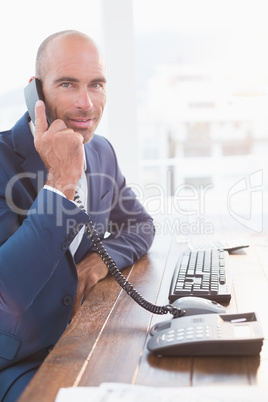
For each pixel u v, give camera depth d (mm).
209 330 1043
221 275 1452
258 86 2209
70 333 1168
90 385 933
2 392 1363
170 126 5676
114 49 2980
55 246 1282
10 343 1410
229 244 1836
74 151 1364
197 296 1313
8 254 1273
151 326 1201
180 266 1545
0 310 1421
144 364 1006
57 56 1441
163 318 1251
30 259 1266
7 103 3223
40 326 1444
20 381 1353
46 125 1434
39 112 1437
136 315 1273
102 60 1495
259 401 827
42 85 1489
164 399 838
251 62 2195
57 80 1446
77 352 1068
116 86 3014
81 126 1486
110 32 2967
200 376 946
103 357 1044
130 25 2963
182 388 880
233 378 931
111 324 1218
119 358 1037
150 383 930
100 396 857
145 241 1838
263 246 1854
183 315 1198
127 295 1428
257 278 1497
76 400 850
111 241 1764
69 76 1439
